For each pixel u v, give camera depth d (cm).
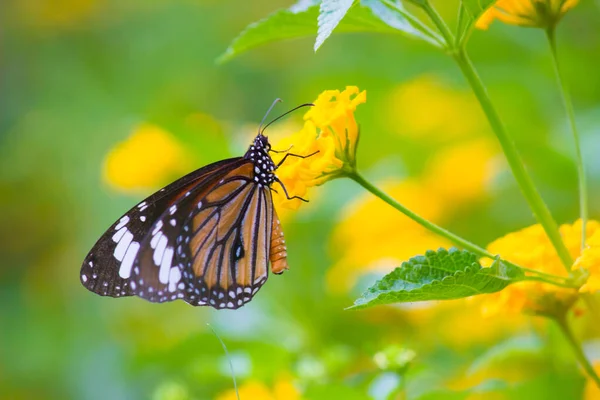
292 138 89
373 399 91
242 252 91
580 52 101
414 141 103
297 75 113
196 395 95
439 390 91
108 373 104
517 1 88
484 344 96
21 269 116
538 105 101
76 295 109
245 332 95
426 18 105
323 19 86
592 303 88
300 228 100
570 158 98
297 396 93
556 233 88
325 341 96
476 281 86
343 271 97
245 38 90
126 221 90
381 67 104
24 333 107
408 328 96
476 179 100
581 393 92
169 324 104
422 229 99
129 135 100
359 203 98
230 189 91
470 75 88
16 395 105
